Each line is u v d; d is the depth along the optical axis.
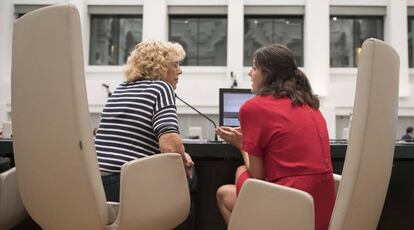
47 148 1.03
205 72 5.98
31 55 1.03
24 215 1.36
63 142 1.01
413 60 5.93
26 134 1.06
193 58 6.20
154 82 1.34
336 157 1.46
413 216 1.78
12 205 1.25
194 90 5.64
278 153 1.20
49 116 1.01
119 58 6.27
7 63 5.94
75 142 0.99
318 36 5.72
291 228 1.02
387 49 1.04
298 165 1.17
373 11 5.93
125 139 1.27
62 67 0.98
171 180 1.17
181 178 1.21
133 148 1.26
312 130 1.21
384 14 5.92
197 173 1.81
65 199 1.05
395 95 1.10
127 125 1.28
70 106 0.98
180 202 1.21
